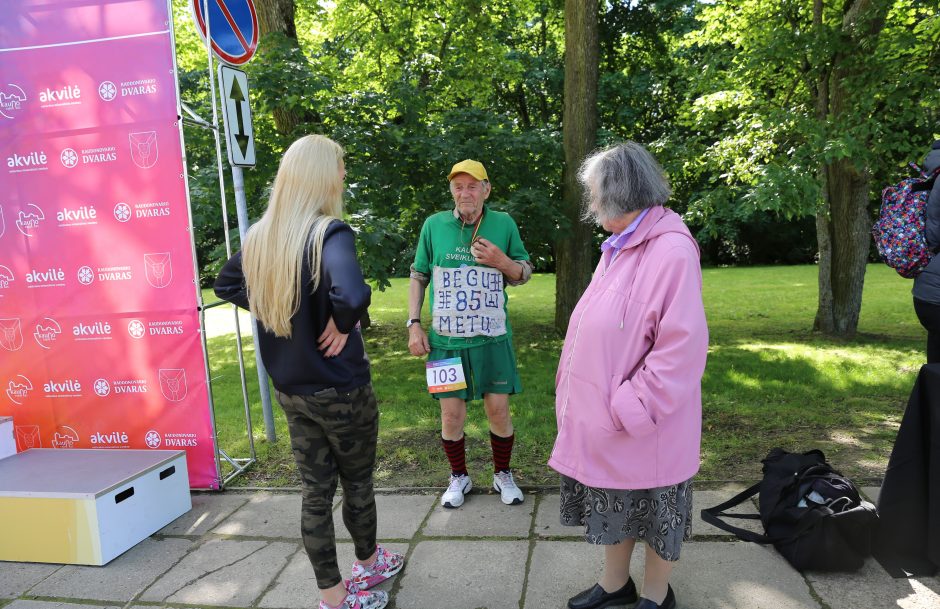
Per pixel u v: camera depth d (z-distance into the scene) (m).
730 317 9.91
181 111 3.21
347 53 11.23
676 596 2.20
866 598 2.15
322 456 2.03
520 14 12.65
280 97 6.19
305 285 1.80
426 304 12.42
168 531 2.96
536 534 2.73
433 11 10.30
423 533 2.79
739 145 7.65
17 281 3.43
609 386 1.79
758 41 7.46
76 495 2.61
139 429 3.45
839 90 6.88
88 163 3.28
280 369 1.91
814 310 10.40
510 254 3.03
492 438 3.10
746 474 3.25
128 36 3.16
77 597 2.41
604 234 10.69
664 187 1.83
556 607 2.20
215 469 3.39
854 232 7.59
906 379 5.18
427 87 8.12
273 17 7.29
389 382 6.10
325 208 1.89
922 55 6.57
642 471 1.78
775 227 24.92
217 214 6.45
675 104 16.11
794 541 2.36
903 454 2.23
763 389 5.05
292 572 2.53
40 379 3.49
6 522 2.69
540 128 8.42
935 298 2.39
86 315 3.40
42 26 3.23
